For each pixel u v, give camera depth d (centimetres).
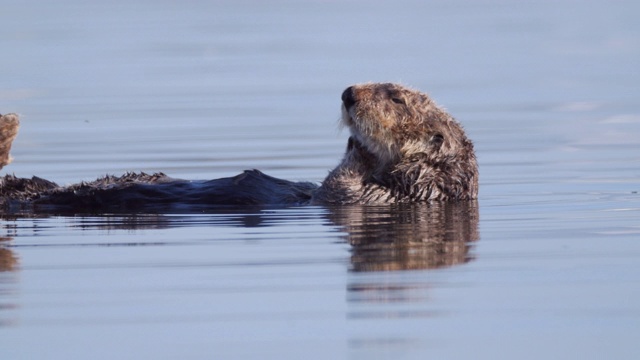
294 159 4359
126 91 6556
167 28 10494
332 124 5253
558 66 7669
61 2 13525
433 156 3203
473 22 11125
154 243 2628
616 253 2475
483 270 2325
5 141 3061
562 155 4366
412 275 2283
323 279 2244
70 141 4844
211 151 4569
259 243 2609
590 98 6156
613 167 4050
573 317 1978
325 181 3209
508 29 10325
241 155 4456
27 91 6606
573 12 12169
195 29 10444
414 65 7738
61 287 2214
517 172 3978
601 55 8244
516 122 5319
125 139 4891
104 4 13400
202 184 3194
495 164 4178
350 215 2966
